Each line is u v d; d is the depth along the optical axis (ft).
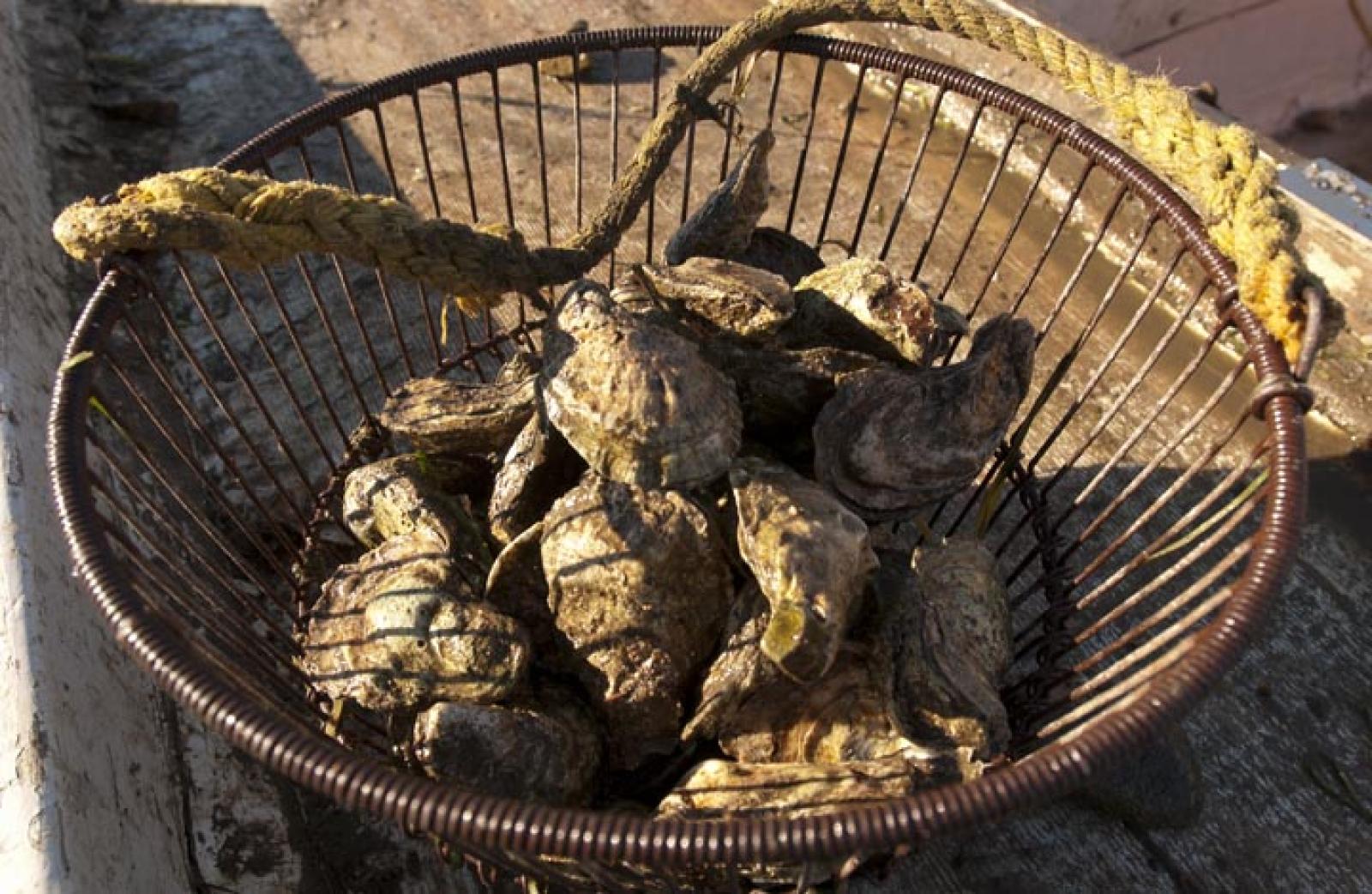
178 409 2.17
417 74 1.89
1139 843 1.76
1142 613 1.97
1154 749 1.76
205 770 1.75
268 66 2.89
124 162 2.65
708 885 1.45
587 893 1.44
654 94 2.04
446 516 1.68
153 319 2.29
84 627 1.68
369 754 1.67
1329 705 1.89
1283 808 1.79
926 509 1.89
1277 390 1.40
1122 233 2.47
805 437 1.74
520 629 1.55
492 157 2.66
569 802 1.52
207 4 3.05
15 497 1.68
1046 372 2.29
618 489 1.58
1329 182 2.33
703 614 1.58
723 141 2.71
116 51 2.92
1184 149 1.60
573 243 1.76
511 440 1.74
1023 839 1.76
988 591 1.67
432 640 1.54
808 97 2.83
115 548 1.79
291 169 2.63
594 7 3.08
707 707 1.51
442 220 1.58
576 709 1.59
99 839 1.50
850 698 1.52
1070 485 2.12
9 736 1.49
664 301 1.71
